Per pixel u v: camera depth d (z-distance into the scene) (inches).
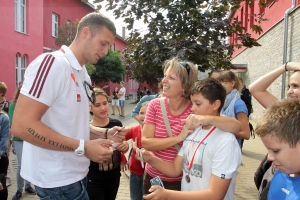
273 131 50.3
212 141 70.1
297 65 82.0
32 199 163.2
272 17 401.1
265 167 79.0
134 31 162.1
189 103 91.3
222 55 166.4
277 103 55.8
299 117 49.8
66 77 68.9
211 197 63.2
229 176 64.7
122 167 129.0
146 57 159.9
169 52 147.7
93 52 74.9
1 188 118.2
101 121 118.6
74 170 74.2
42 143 64.8
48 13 727.7
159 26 156.9
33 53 595.8
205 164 70.0
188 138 79.0
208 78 77.2
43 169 70.5
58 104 69.0
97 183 109.9
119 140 95.3
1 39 494.6
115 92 631.8
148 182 96.8
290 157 49.7
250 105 195.9
